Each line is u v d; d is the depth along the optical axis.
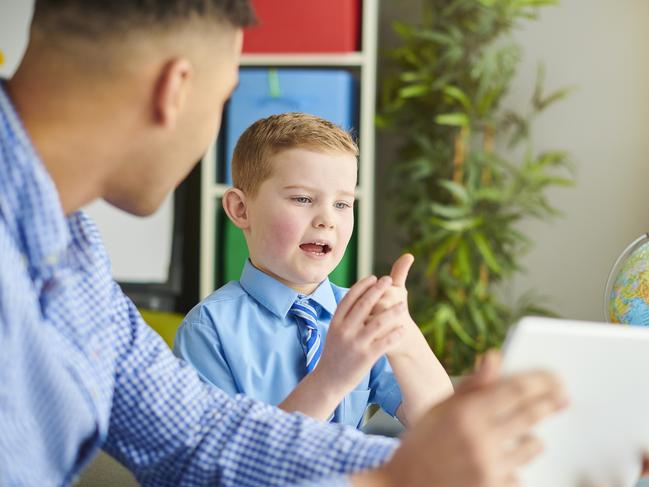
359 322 1.01
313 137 1.31
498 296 3.38
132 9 0.65
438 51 3.28
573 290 3.31
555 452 0.67
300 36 3.10
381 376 1.34
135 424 0.86
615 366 0.64
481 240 3.08
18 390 0.64
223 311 1.29
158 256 3.37
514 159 3.34
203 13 0.68
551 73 3.29
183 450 0.85
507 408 0.58
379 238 3.50
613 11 3.22
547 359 0.62
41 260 0.66
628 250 1.47
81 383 0.71
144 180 0.71
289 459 0.82
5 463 0.62
